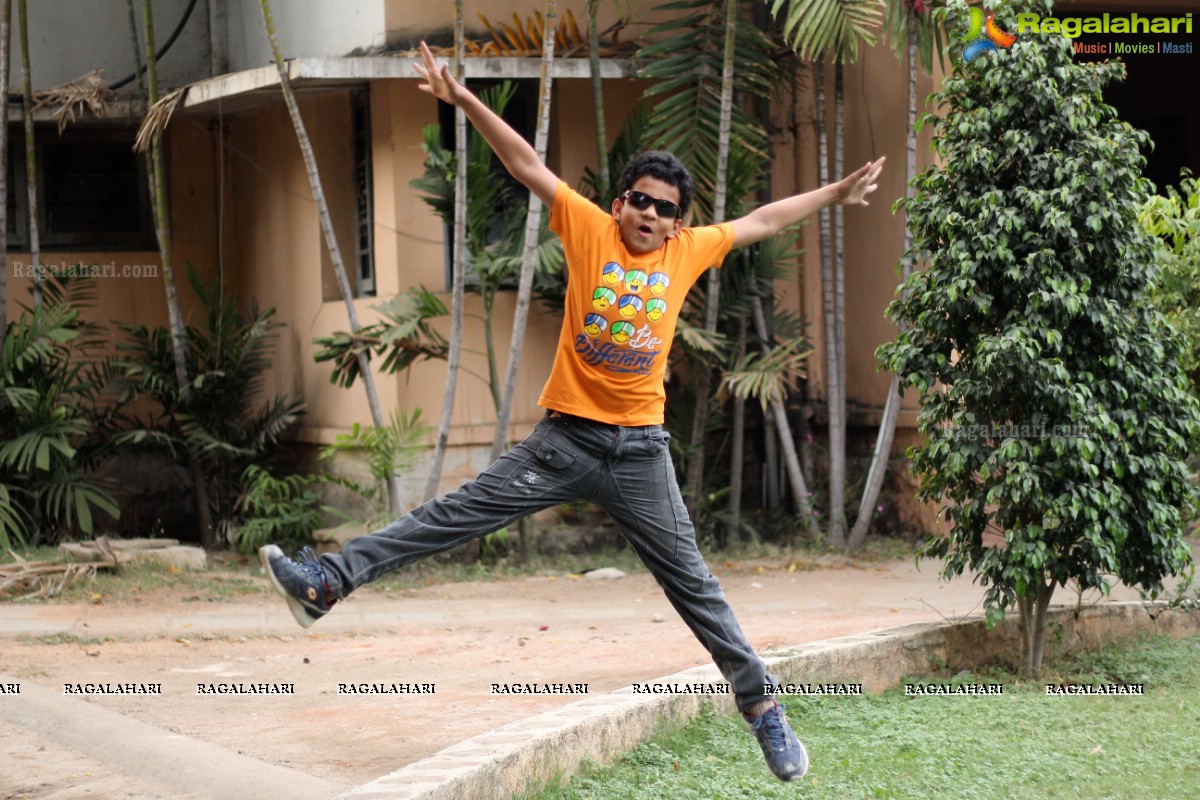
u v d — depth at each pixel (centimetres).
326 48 1205
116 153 1360
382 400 1174
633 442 402
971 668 711
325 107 1239
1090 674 694
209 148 1388
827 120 1263
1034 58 668
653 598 997
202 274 1388
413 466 1155
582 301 399
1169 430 677
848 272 1277
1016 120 679
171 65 1383
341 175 1245
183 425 1238
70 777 495
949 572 718
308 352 1285
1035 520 683
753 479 1300
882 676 667
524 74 1112
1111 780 497
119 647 811
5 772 502
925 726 580
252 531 1167
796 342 1159
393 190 1154
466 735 563
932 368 700
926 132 1167
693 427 1194
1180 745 548
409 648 815
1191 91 1493
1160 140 1516
